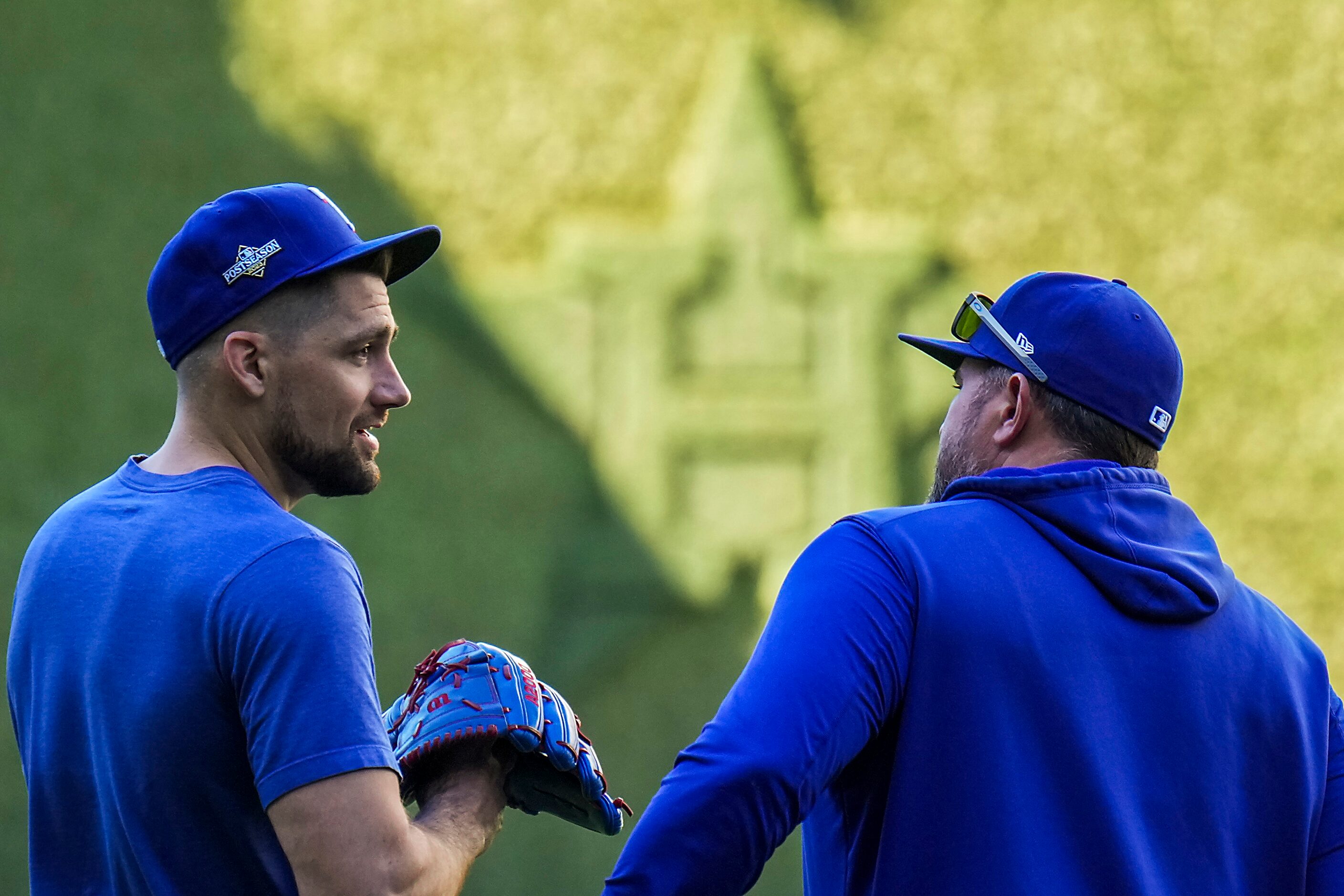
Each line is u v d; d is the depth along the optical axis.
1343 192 28.83
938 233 28.52
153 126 26.70
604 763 27.47
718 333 28.05
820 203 28.41
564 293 27.78
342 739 4.77
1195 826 5.19
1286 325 28.91
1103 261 28.69
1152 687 5.25
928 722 5.07
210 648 4.85
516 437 27.72
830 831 5.39
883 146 28.39
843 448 28.14
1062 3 28.58
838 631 5.05
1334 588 28.98
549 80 27.84
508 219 27.78
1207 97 28.75
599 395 27.92
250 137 27.08
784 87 28.27
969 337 6.13
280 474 5.55
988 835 4.95
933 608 5.14
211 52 27.00
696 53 28.11
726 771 4.78
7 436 25.98
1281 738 5.49
